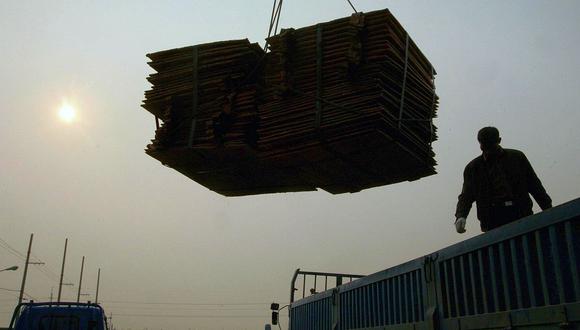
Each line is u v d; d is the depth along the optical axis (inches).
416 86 207.0
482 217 197.2
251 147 205.3
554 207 131.9
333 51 196.1
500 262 153.8
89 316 360.5
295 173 224.8
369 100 184.2
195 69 217.0
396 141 189.9
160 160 225.8
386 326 230.2
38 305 360.5
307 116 194.1
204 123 211.6
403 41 201.6
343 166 214.1
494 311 157.1
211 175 237.9
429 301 193.5
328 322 315.6
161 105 222.7
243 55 212.1
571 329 125.9
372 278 249.0
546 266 135.6
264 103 209.8
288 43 202.8
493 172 195.5
